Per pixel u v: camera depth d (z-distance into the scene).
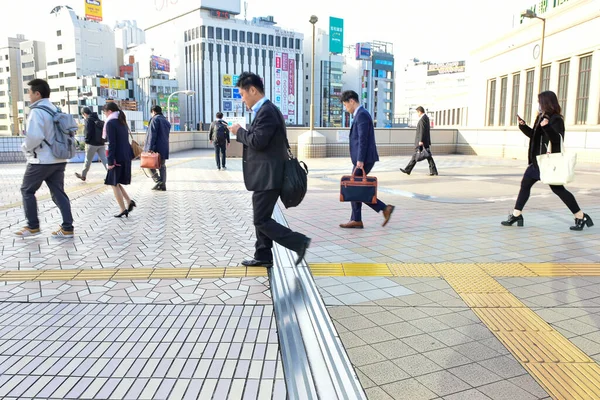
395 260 4.52
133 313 3.27
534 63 21.48
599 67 17.44
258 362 2.61
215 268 4.29
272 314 3.26
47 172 5.33
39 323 3.11
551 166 5.40
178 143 23.00
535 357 2.62
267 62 117.19
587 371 2.47
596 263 4.36
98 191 9.35
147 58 95.75
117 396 2.29
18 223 6.25
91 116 10.50
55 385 2.38
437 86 142.50
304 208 7.47
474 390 2.30
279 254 4.75
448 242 5.21
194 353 2.71
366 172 5.77
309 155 19.05
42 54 111.25
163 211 7.26
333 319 3.13
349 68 130.50
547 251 4.80
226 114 113.19
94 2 111.56
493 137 20.25
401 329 2.98
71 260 4.54
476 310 3.28
